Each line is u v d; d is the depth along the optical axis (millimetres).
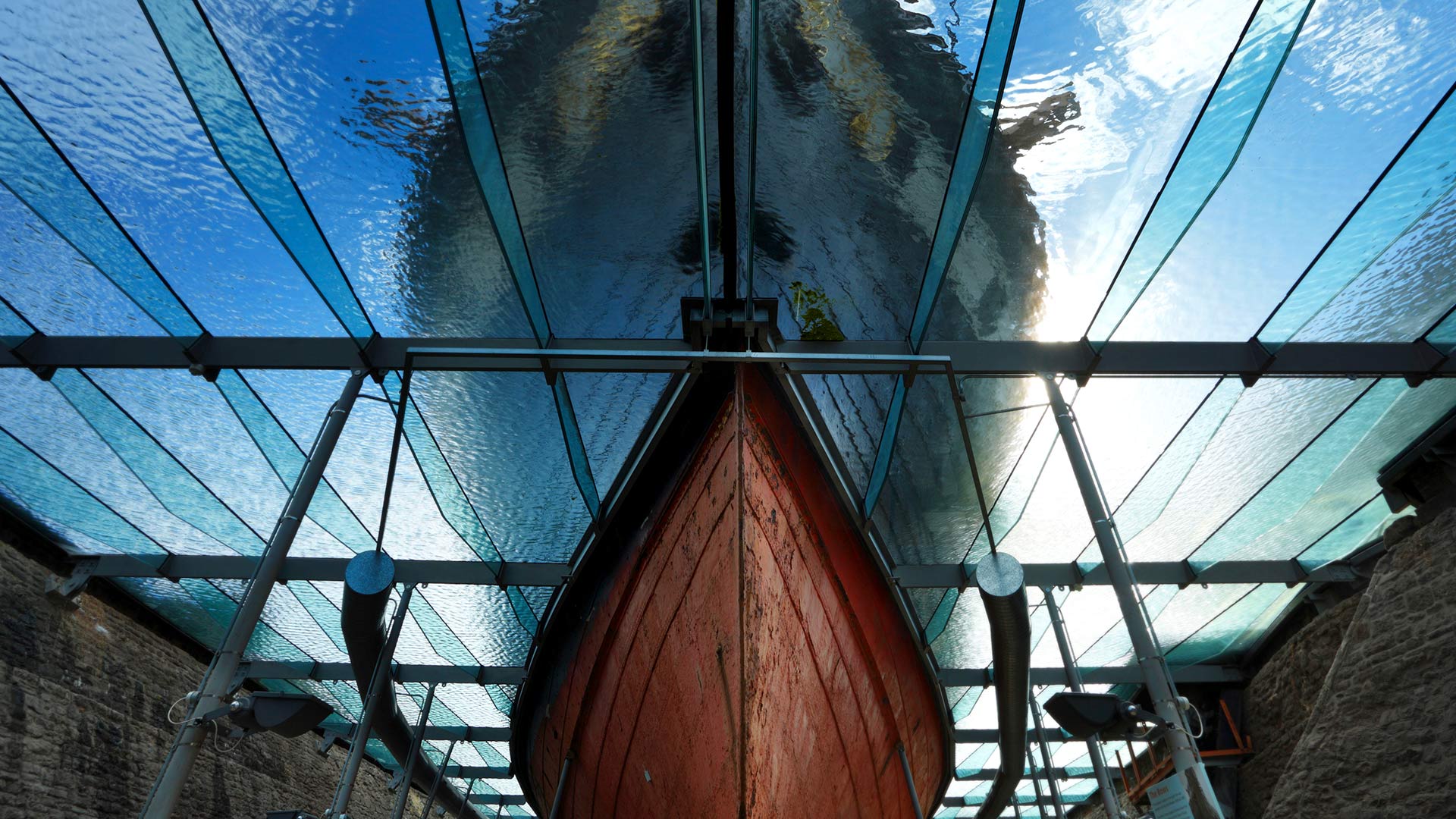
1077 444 9680
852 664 10023
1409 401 11820
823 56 7754
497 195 8297
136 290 9742
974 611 16406
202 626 16984
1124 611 8828
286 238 8617
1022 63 7461
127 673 15539
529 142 8227
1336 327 10828
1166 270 9992
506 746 23797
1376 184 8883
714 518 8594
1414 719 11836
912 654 12266
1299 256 9617
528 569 14367
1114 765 25016
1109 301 9664
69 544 14305
